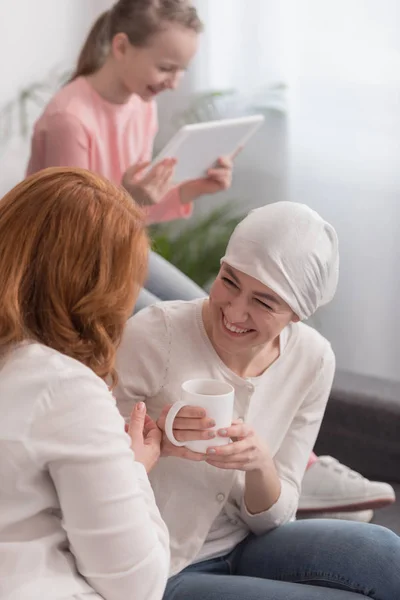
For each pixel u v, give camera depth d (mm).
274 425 1794
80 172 1270
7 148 3342
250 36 3492
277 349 1797
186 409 1479
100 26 2867
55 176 1253
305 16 3426
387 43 3352
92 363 1283
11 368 1209
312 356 1815
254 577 1691
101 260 1230
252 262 1582
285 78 3494
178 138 2701
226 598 1581
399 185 3438
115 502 1218
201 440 1503
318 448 2527
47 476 1231
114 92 2902
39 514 1248
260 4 3457
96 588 1261
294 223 1606
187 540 1708
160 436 1511
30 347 1227
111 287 1247
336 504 2197
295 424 1836
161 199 3021
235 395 1736
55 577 1227
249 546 1791
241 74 3537
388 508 2295
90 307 1230
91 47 2887
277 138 3555
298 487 1805
